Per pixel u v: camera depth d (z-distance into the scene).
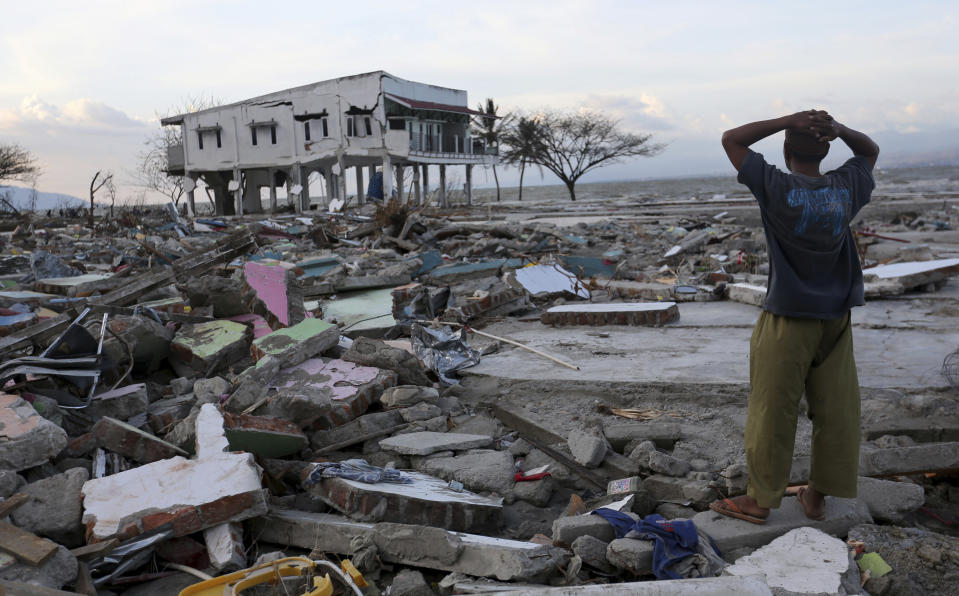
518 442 4.90
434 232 18.09
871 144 3.26
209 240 18.98
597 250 16.56
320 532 3.50
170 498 3.40
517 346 7.39
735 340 7.31
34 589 2.71
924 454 4.10
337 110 42.81
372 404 5.47
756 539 3.44
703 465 4.26
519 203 49.50
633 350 7.06
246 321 7.61
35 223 27.77
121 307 7.05
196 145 48.59
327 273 10.17
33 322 7.01
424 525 3.66
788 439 3.32
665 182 168.88
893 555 3.21
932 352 6.35
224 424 4.18
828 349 3.26
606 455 4.54
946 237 17.88
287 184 50.59
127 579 3.16
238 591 2.90
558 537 3.37
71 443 4.05
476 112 48.47
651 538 3.21
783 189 3.03
